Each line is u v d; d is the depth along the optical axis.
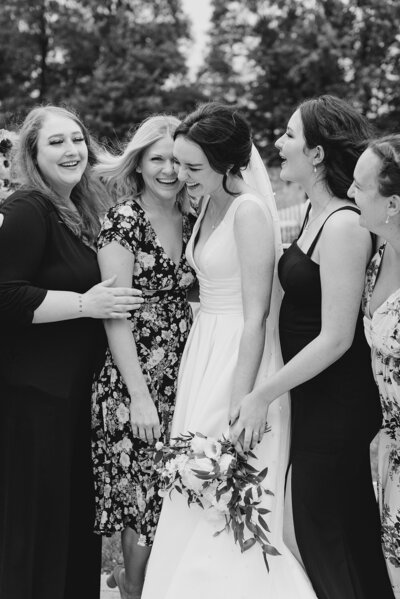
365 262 2.53
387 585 2.70
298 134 2.64
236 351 2.77
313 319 2.66
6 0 32.44
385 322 2.43
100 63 32.41
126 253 2.82
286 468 2.81
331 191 2.63
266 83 31.84
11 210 2.69
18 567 2.73
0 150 3.32
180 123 2.79
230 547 2.68
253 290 2.69
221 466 2.60
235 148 2.68
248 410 2.61
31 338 2.73
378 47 31.78
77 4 33.38
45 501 2.73
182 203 2.99
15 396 2.72
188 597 2.66
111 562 3.73
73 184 2.85
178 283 2.95
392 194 2.31
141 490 2.89
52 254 2.75
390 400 2.55
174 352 2.95
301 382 2.56
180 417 2.85
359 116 2.65
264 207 2.74
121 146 3.28
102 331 2.91
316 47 31.52
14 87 32.34
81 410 2.83
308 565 2.68
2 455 2.75
